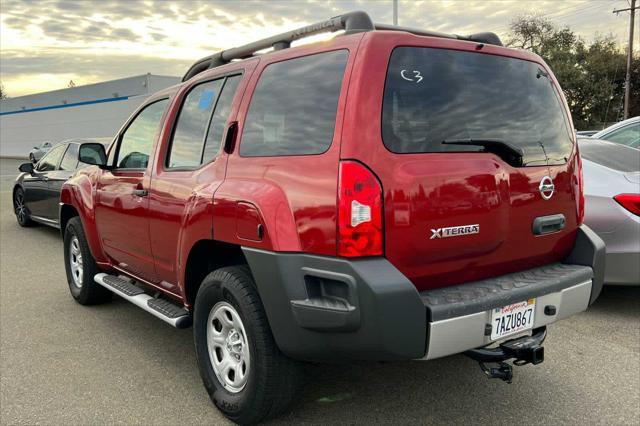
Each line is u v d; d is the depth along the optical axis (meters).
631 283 4.36
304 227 2.42
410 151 2.43
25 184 8.94
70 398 3.25
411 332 2.28
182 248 3.23
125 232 4.04
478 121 2.70
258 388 2.70
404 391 3.29
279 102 2.77
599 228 4.40
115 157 4.33
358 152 2.32
